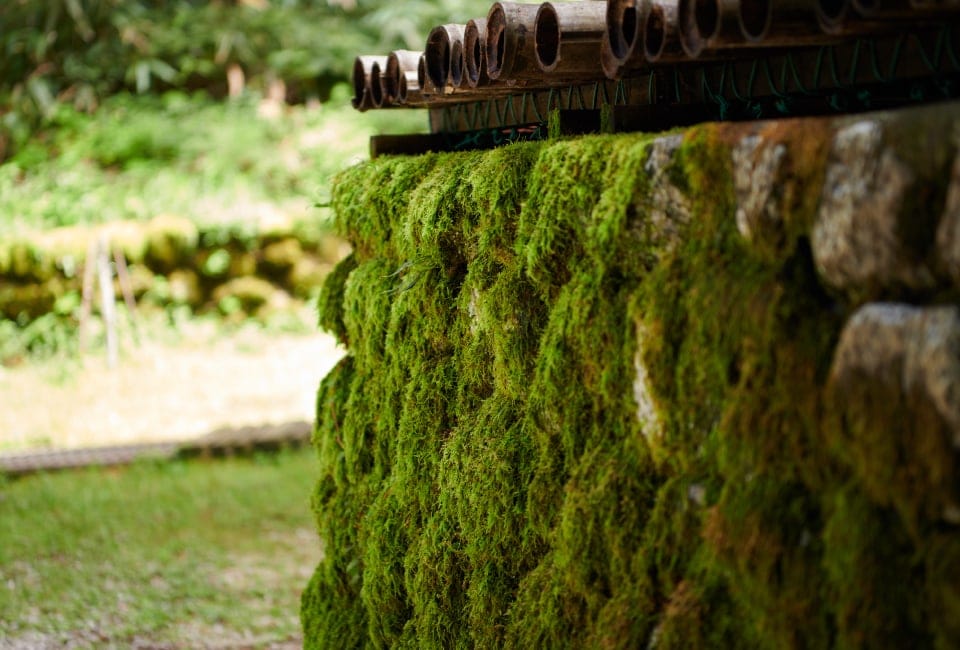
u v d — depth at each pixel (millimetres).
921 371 1464
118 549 6348
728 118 2496
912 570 1542
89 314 12000
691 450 1971
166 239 12180
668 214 2012
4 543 6473
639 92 2547
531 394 2488
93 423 9758
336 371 3682
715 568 1899
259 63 15297
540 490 2451
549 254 2350
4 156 14516
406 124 14320
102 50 15086
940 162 1478
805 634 1711
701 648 1901
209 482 7852
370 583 3184
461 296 2811
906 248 1526
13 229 12523
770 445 1766
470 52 2689
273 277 12773
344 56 15141
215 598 5520
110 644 4945
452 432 2883
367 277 3311
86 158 13953
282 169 13695
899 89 2195
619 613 2115
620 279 2172
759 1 1856
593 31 2371
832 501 1677
